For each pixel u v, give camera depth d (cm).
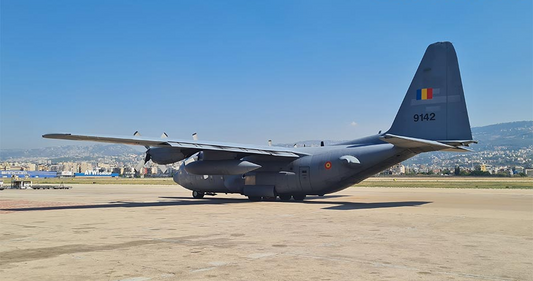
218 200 2706
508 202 2359
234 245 982
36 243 1017
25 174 16225
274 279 672
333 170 2300
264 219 1519
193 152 2483
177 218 1570
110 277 686
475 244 986
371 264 779
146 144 2123
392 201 2481
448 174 18025
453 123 1992
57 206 2203
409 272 717
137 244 998
